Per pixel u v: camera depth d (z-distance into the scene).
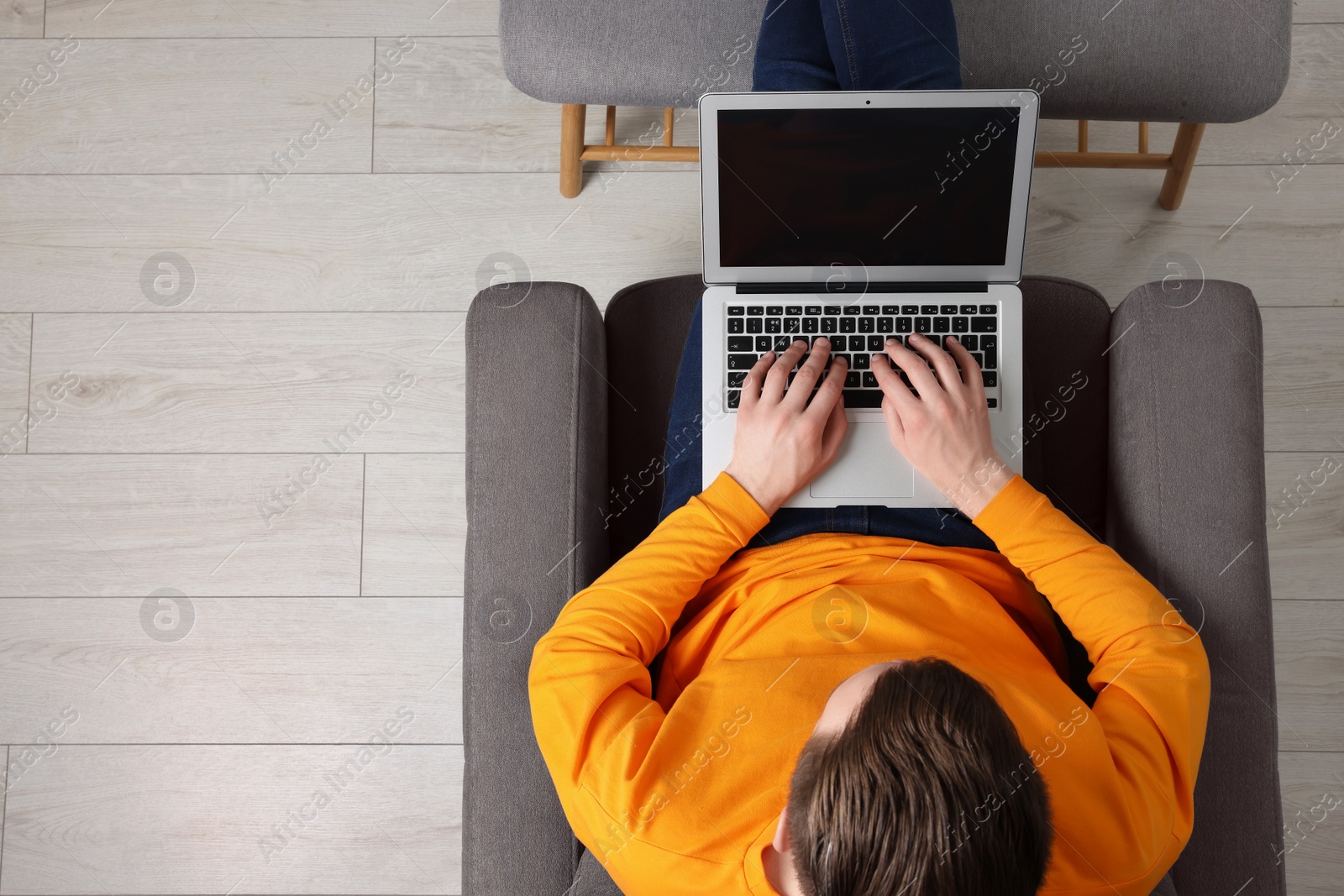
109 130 1.46
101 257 1.44
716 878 0.66
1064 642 0.95
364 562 1.39
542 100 1.16
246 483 1.40
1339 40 1.41
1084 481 1.03
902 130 0.90
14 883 1.33
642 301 1.09
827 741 0.59
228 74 1.46
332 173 1.45
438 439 1.41
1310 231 1.39
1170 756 0.73
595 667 0.77
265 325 1.43
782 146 0.91
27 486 1.41
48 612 1.38
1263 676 0.87
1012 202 0.92
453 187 1.45
